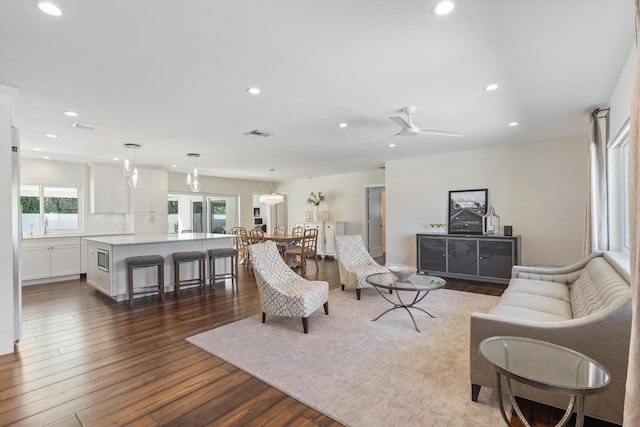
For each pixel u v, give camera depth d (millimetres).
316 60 2457
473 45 2258
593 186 3637
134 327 3533
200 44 2207
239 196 10047
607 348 1782
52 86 2867
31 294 5016
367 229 8836
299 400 2162
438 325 3531
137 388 2318
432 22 1981
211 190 9359
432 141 5152
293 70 2617
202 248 5523
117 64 2477
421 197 6445
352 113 3697
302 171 8523
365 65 2545
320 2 1774
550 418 1938
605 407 1772
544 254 5199
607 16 1927
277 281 3926
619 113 2896
